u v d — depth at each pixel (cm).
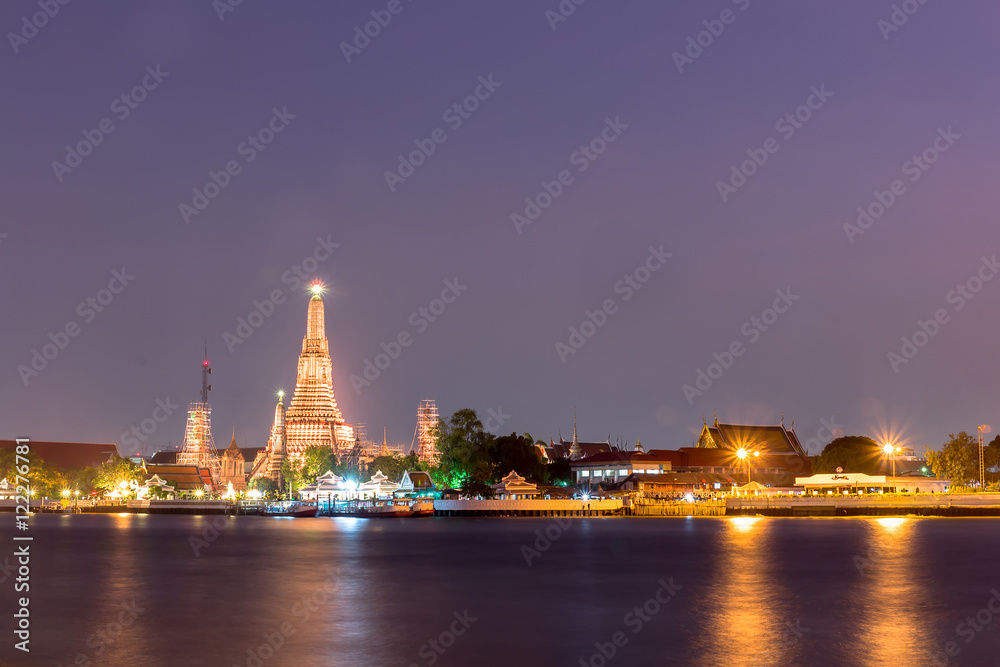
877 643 6125
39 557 11794
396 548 12975
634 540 13988
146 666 5612
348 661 5725
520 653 5894
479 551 12450
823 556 11269
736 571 9812
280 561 11231
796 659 5712
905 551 11788
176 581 9281
